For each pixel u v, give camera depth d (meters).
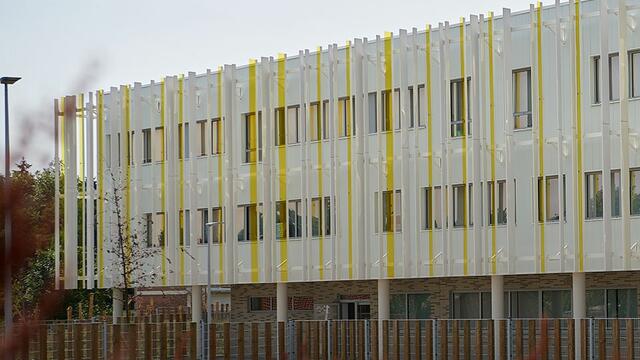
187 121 42.59
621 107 31.94
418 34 36.88
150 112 43.94
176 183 42.56
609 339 29.42
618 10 32.22
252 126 41.28
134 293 48.38
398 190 36.91
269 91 40.22
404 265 36.09
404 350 31.94
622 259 31.78
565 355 29.42
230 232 40.94
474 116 34.75
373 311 40.69
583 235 32.62
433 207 36.06
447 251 35.25
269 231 39.88
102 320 42.00
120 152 43.62
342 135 38.62
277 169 40.31
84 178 43.78
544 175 33.59
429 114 36.31
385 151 37.16
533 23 33.84
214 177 41.81
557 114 33.16
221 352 34.31
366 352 32.88
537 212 33.53
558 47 32.94
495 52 34.81
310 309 42.91
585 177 32.94
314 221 39.25
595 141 32.72
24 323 3.55
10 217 3.25
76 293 51.34
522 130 34.44
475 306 37.66
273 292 44.25
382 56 37.50
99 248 43.81
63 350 28.16
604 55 31.92
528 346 29.38
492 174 34.78
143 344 30.86
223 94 41.31
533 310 36.06
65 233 43.25
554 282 35.44
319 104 39.12
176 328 31.94
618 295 33.97
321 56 39.00
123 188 41.91
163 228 42.97
